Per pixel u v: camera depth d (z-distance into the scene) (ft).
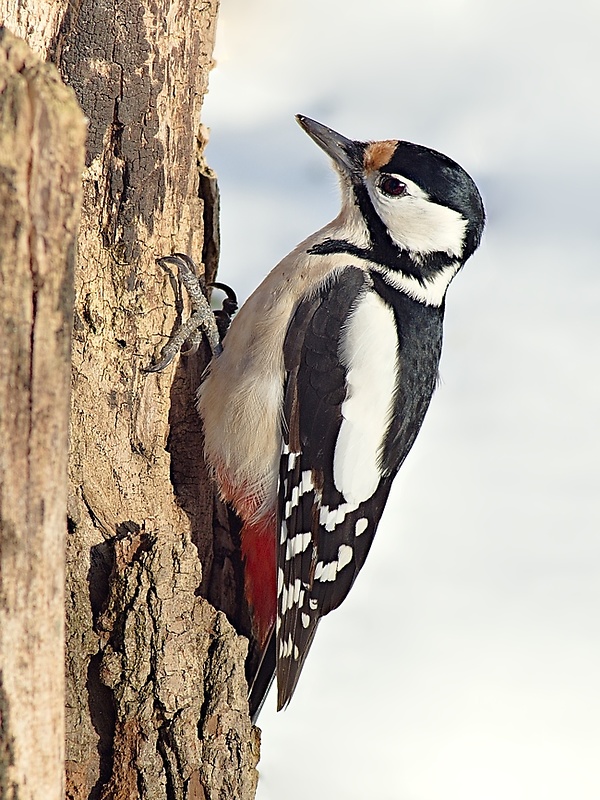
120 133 23.27
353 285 25.82
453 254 26.84
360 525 26.68
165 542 22.25
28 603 16.17
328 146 27.17
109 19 22.63
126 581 21.95
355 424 25.75
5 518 15.74
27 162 14.92
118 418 23.89
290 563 25.53
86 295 23.36
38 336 15.56
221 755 22.29
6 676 16.14
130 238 23.80
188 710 22.09
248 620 26.05
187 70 24.07
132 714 21.74
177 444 25.89
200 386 26.25
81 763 21.58
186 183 24.85
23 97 14.76
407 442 27.02
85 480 22.97
